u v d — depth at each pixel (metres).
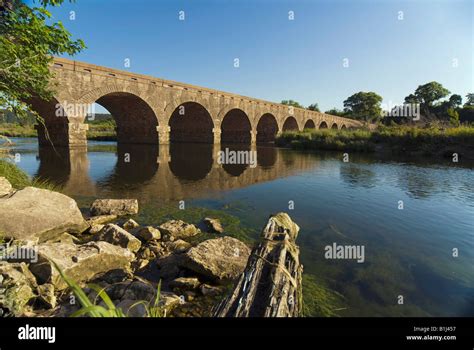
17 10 6.45
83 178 14.98
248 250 6.21
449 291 4.92
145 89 30.17
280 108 54.72
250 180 15.46
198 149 34.28
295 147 37.56
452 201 10.97
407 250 6.66
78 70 23.80
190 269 5.31
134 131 37.88
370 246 6.91
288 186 13.91
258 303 3.55
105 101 33.03
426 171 18.23
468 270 5.70
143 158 24.12
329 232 7.86
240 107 44.91
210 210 9.91
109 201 9.37
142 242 6.95
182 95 35.06
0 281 3.76
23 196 6.46
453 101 74.44
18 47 6.64
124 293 4.23
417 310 4.34
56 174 15.68
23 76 7.32
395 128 35.19
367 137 34.47
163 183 14.36
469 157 24.95
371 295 4.76
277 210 9.99
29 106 7.73
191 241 7.20
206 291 4.71
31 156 22.44
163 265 5.59
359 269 5.70
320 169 19.38
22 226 5.89
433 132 29.25
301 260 6.09
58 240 6.34
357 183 14.59
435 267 5.81
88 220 8.08
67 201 7.26
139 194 11.95
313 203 10.84
